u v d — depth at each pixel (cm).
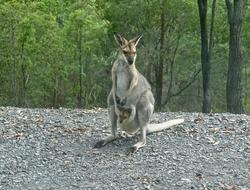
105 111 1274
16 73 2423
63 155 924
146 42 2608
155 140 984
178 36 2645
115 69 952
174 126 1071
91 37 2544
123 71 944
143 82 963
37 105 2495
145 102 953
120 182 809
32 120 1152
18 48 2402
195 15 2567
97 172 850
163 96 2806
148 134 1018
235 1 1750
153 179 816
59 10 2836
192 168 862
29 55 2420
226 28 2702
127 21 2583
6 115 1212
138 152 930
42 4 2573
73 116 1205
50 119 1166
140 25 2595
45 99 2545
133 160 896
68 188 791
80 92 2586
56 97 2566
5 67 2416
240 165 877
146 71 2623
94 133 1043
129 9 2536
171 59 2670
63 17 2830
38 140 1004
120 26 2592
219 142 982
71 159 905
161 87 2622
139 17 2564
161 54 2592
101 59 2611
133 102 948
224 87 2792
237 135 1023
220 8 2666
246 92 2884
